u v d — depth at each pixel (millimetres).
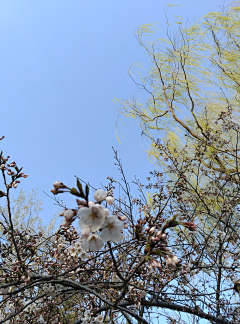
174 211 3910
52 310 2922
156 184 4215
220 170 4602
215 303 3168
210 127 5035
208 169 4602
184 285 3346
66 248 2684
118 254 2693
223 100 5379
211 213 4160
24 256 2781
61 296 3219
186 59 6043
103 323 2723
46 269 2760
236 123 4281
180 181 4156
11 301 3006
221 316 3273
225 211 3748
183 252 3615
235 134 4891
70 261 2613
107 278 2795
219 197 4379
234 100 5215
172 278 2891
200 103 5633
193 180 4766
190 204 4367
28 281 2066
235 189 4234
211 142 4594
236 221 4008
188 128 5418
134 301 2424
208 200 4422
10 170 2230
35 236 2930
